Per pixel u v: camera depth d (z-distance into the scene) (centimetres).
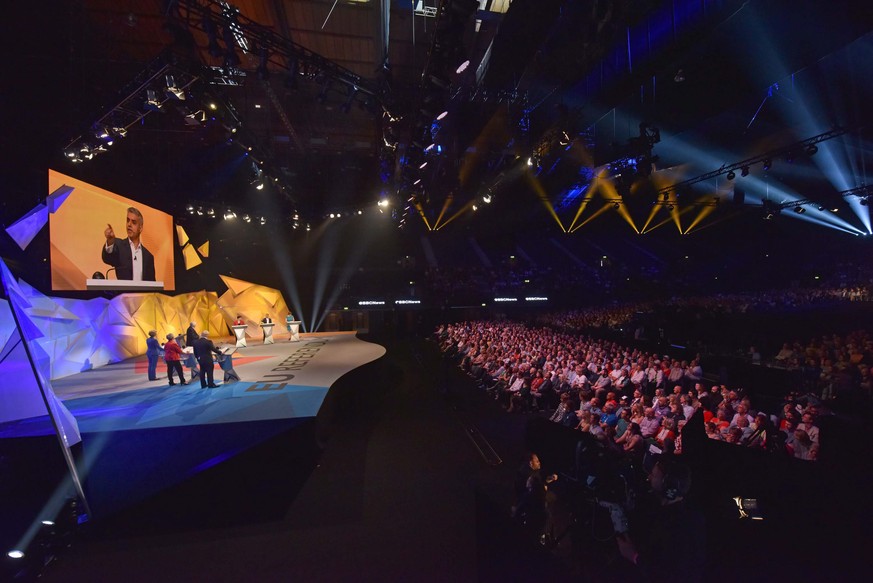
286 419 779
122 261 1563
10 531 619
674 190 2775
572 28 1041
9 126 1227
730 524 527
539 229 3556
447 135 1836
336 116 1984
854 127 1480
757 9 859
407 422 1155
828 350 1369
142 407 860
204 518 684
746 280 3409
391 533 633
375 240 3319
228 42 971
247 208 2536
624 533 515
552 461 639
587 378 1284
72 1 1116
